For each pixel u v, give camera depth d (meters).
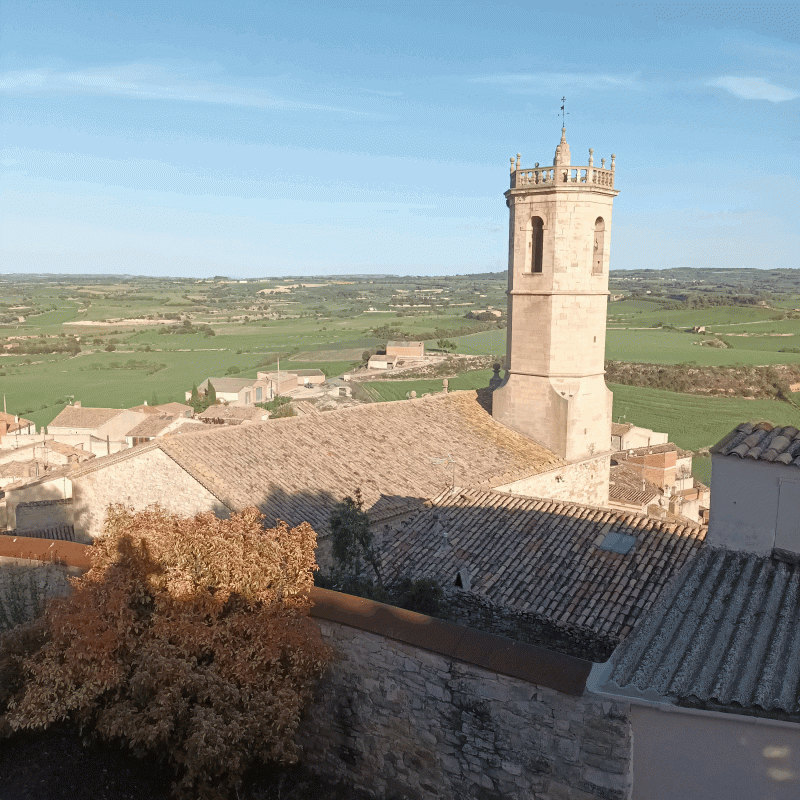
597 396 32.28
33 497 36.50
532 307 31.25
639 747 10.75
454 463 28.03
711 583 12.81
